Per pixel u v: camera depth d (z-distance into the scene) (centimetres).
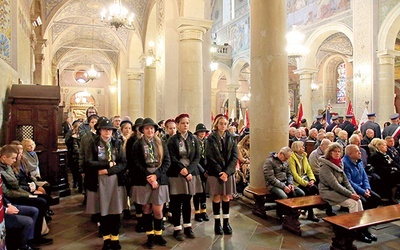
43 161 646
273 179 507
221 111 2794
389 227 470
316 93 2048
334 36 1652
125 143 420
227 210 439
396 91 1848
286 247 390
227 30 2264
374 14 1173
